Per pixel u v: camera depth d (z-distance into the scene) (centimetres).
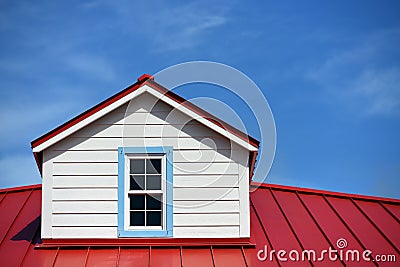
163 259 1856
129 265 1828
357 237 1984
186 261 1847
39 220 2073
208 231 1922
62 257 1869
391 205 2191
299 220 2073
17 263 1845
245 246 1916
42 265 1834
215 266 1831
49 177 1936
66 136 1931
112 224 1919
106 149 1952
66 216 1920
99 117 1936
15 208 2178
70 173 1939
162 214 1930
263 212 2116
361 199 2214
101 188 1936
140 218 1933
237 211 1934
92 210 1925
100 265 1830
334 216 2108
